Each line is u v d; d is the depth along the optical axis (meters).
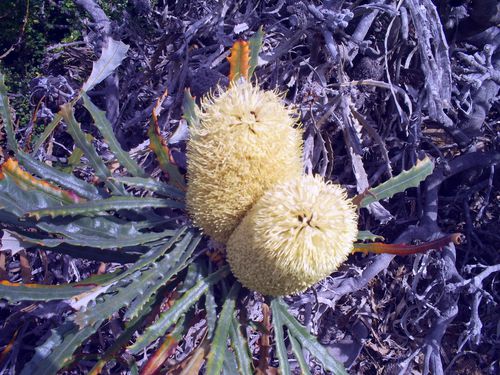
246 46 0.39
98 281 0.36
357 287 0.51
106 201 0.36
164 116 0.54
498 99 0.61
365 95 0.54
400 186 0.39
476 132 0.57
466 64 0.59
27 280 0.46
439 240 0.36
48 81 0.56
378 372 0.54
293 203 0.29
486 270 0.51
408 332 0.54
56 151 0.58
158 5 0.65
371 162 0.55
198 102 0.51
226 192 0.33
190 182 0.35
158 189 0.39
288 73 0.54
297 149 0.34
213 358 0.33
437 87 0.50
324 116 0.50
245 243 0.32
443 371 0.53
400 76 0.57
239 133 0.31
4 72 0.61
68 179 0.39
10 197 0.35
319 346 0.36
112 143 0.40
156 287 0.34
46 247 0.37
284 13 0.59
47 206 0.36
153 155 0.53
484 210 0.58
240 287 0.36
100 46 0.56
